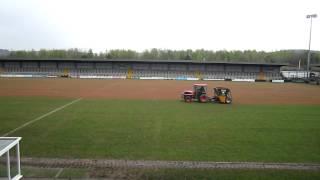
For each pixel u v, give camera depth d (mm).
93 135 24125
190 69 102250
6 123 27828
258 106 40156
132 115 32094
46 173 16531
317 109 38281
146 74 101125
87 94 50781
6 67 102250
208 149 21141
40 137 23406
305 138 24141
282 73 101000
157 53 161250
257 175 16719
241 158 19469
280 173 17062
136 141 22719
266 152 20688
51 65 103188
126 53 157625
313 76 89062
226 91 42719
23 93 51188
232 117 31859
